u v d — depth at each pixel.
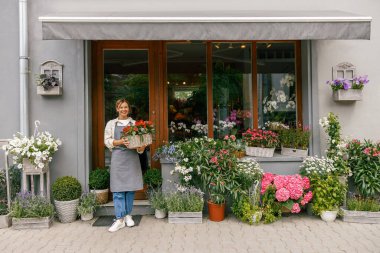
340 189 5.38
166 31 4.90
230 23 4.92
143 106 6.35
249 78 6.51
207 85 6.43
